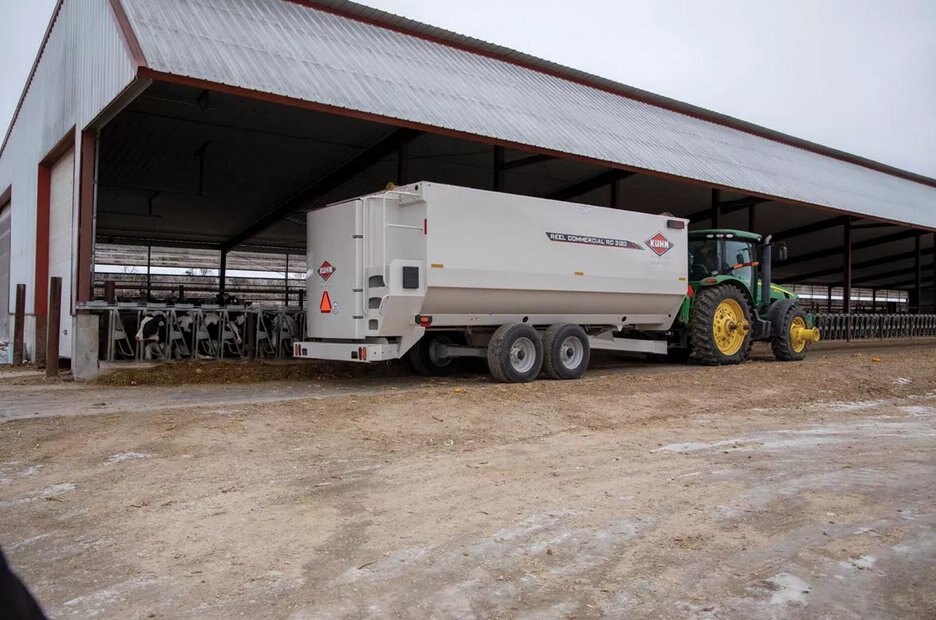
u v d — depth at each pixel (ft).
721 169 59.21
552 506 16.40
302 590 11.85
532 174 59.93
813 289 161.79
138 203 66.90
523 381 35.17
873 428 26.58
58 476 18.13
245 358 41.06
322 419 24.82
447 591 11.91
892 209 78.69
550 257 36.06
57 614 10.91
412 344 32.86
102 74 36.09
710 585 12.30
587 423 26.35
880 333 78.59
